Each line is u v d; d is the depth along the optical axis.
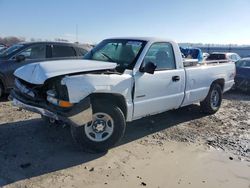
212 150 5.66
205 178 4.55
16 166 4.57
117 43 6.32
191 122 7.40
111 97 5.32
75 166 4.68
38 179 4.23
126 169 4.68
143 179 4.41
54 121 6.26
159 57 6.21
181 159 5.17
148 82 5.78
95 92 4.96
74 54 10.17
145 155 5.25
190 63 7.15
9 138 5.64
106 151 5.29
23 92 5.25
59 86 4.77
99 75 5.02
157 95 6.05
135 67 5.63
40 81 4.74
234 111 8.96
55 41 10.02
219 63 8.38
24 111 7.43
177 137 6.27
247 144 6.09
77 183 4.18
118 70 5.62
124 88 5.33
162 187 4.22
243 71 12.45
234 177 4.64
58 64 5.10
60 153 5.10
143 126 6.84
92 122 5.07
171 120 7.45
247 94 12.55
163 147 5.66
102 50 6.42
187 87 6.87
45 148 5.27
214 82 8.04
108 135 5.20
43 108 4.89
